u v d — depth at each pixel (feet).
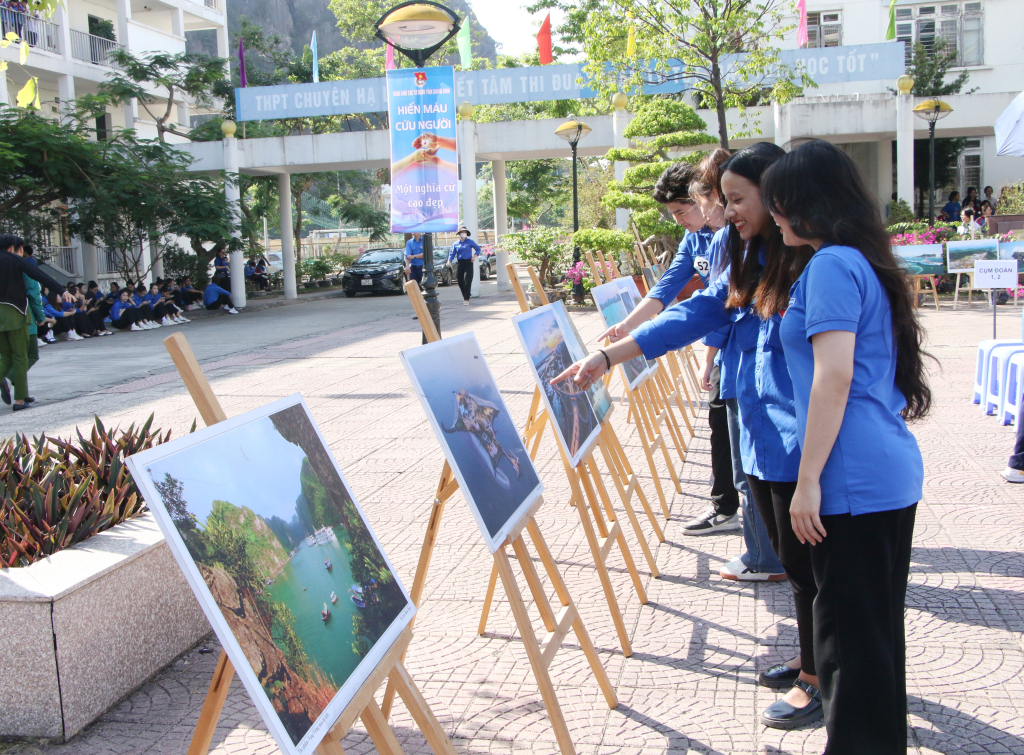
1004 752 9.04
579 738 9.63
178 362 6.33
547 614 9.50
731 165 9.16
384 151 78.13
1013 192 70.13
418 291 9.29
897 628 8.02
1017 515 16.19
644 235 56.54
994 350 24.43
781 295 8.76
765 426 9.27
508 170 129.59
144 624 11.18
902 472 7.70
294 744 5.35
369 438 24.54
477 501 8.46
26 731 9.91
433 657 11.71
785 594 13.39
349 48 137.69
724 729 9.73
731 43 54.44
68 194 68.08
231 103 101.71
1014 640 11.48
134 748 9.71
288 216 90.58
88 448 14.23
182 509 5.47
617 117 72.43
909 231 60.23
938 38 81.10
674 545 15.71
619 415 25.96
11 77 84.07
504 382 32.55
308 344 48.65
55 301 58.59
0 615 9.73
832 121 69.00
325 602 6.52
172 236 100.01
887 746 7.79
